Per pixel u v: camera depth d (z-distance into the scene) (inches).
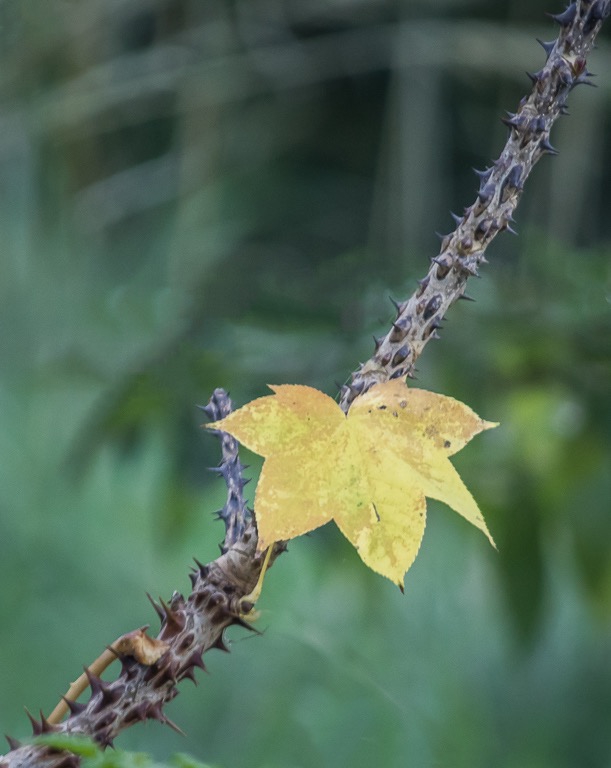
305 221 213.9
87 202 219.3
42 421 218.8
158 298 150.2
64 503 232.2
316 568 171.2
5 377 210.5
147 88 211.6
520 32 203.6
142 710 64.5
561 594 210.8
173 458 132.6
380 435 64.8
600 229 209.8
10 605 223.8
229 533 66.0
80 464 139.7
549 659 225.1
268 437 64.7
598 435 128.0
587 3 65.8
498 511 131.6
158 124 233.8
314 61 214.1
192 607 65.1
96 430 134.8
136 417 131.6
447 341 124.9
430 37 201.2
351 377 66.4
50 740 62.7
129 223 219.1
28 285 208.1
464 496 64.5
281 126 222.4
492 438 130.0
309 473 64.6
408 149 201.6
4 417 221.5
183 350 127.3
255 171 216.2
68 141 222.2
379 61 211.2
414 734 167.5
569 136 188.9
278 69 213.9
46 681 219.5
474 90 220.5
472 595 213.0
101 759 62.6
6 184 215.3
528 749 223.1
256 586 65.3
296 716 170.1
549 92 66.0
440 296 66.3
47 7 213.5
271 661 177.2
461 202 221.5
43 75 217.8
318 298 123.2
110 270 215.6
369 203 220.7
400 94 204.7
